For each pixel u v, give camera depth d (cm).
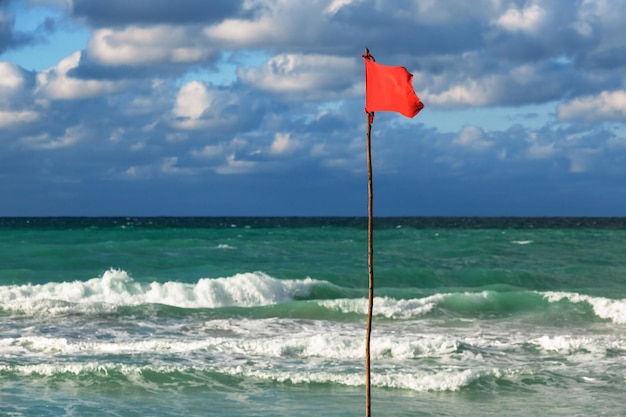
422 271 2972
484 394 1238
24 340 1547
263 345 1512
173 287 2352
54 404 1149
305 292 2473
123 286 2358
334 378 1288
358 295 2477
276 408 1151
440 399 1209
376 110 573
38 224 9581
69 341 1530
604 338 1741
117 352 1480
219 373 1318
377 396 1220
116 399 1185
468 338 1655
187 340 1650
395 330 1847
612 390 1259
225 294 2366
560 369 1390
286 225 9650
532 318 2059
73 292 2302
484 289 2545
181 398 1195
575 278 3017
